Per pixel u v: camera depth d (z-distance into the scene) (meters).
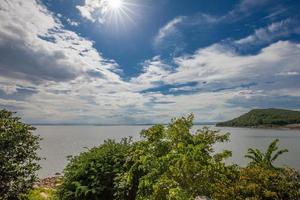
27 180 13.84
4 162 12.82
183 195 8.30
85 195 13.22
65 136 141.00
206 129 10.76
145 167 10.84
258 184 10.42
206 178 9.13
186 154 9.35
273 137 139.75
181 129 10.73
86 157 14.53
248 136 147.00
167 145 10.84
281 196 10.27
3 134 13.02
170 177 9.28
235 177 11.04
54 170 38.06
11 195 13.12
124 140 15.38
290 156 68.62
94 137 130.62
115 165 13.60
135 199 12.01
